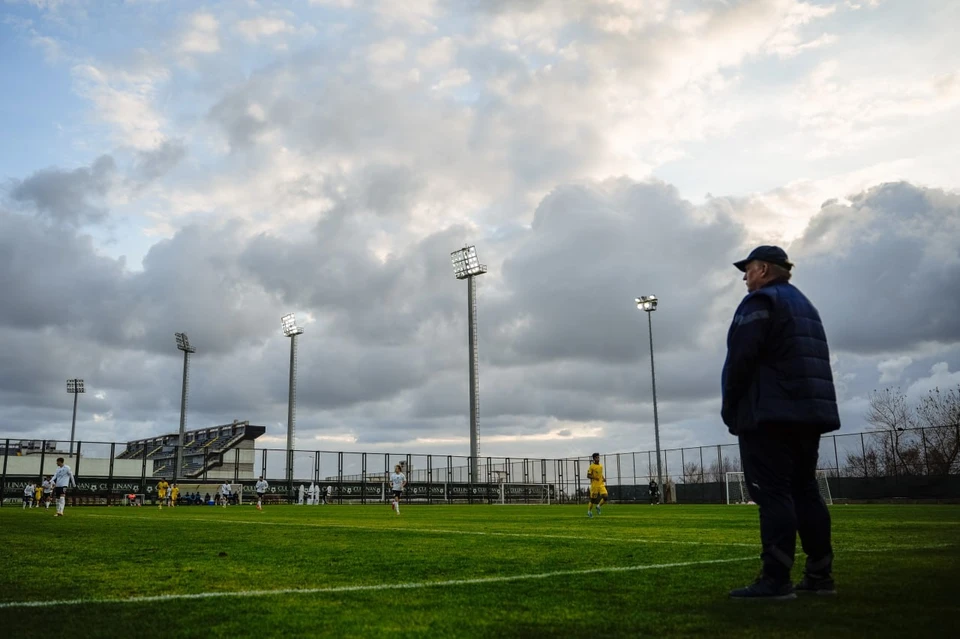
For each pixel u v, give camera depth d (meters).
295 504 49.00
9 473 45.69
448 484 57.28
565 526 14.47
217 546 9.16
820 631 3.56
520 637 3.55
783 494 4.54
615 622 3.87
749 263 4.99
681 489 52.25
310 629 3.80
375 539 10.37
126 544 9.54
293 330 66.56
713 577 5.63
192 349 66.38
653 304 46.19
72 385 77.75
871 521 15.12
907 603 4.30
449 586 5.30
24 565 6.93
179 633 3.73
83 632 3.77
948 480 38.12
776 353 4.57
